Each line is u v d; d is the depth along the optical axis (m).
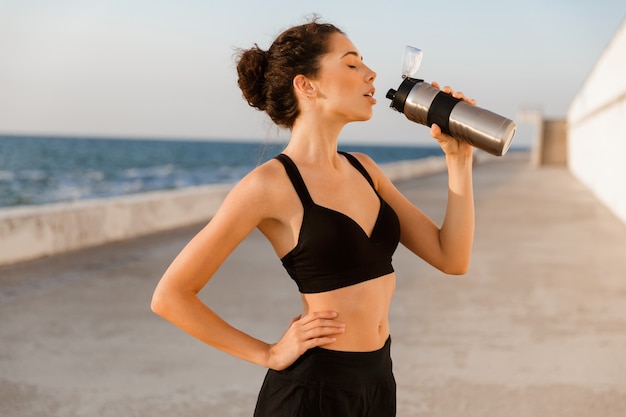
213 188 12.82
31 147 130.38
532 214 14.01
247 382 4.24
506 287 6.96
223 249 1.75
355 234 1.73
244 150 142.12
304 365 1.74
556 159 42.06
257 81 1.91
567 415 3.71
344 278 1.74
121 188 45.06
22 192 42.72
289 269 1.80
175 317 1.76
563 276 7.52
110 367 4.49
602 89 19.05
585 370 4.42
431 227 2.06
